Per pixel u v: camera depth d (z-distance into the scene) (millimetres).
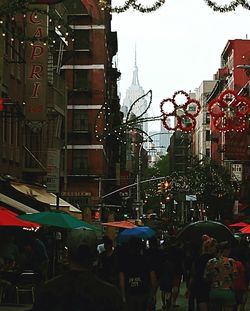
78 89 68875
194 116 40219
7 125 34188
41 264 22234
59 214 21297
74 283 6602
